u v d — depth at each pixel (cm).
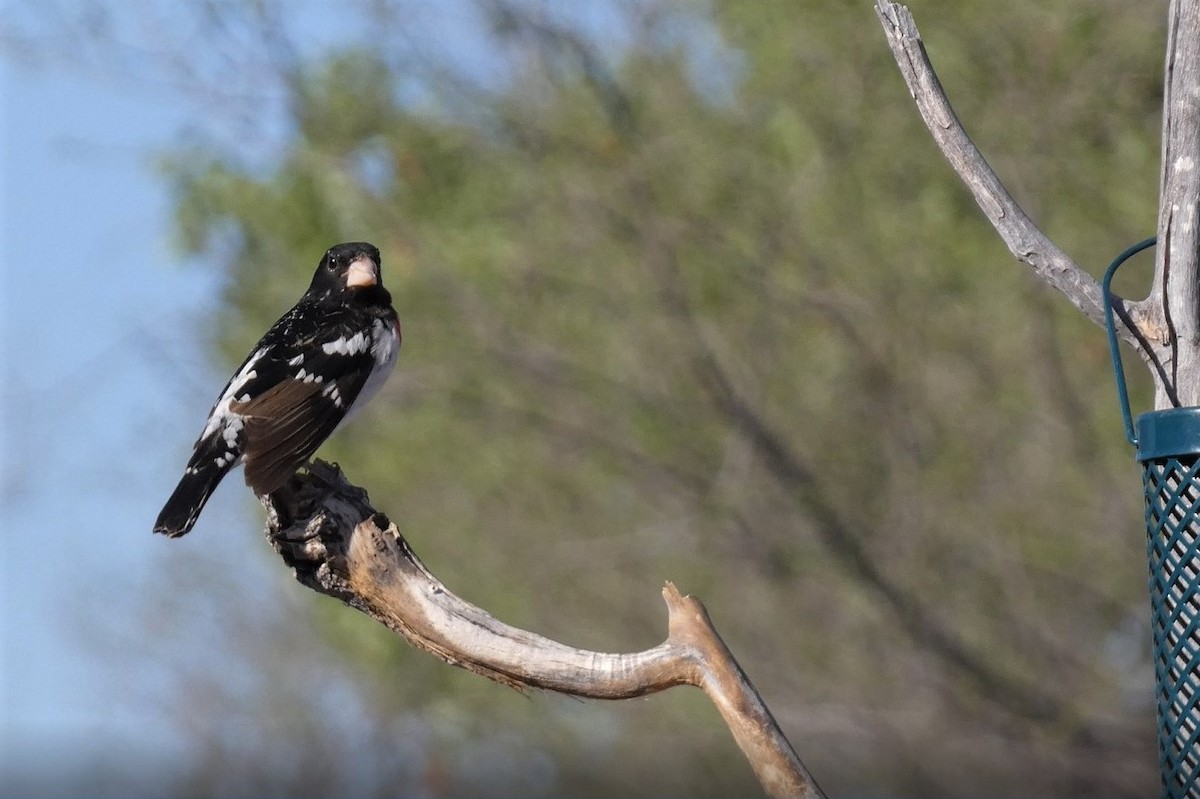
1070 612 1590
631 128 1548
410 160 1479
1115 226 1497
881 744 1603
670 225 1531
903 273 1517
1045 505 1563
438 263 1498
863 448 1580
